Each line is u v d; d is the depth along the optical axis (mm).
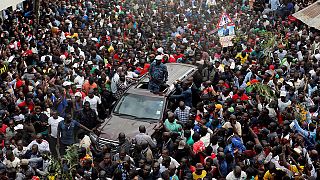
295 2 32250
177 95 19000
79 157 14984
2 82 19047
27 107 17734
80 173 14242
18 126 16516
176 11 31594
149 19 29594
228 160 14359
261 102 18281
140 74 21688
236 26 28016
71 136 16969
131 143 16141
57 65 21578
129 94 18719
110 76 21156
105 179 13883
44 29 26484
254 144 15602
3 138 15734
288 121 16609
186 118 17641
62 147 17031
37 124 17250
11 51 22672
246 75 20406
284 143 15344
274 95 18641
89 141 16281
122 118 18000
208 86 19359
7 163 14703
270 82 19891
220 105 17797
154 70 18812
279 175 13953
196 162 15180
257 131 16781
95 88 19641
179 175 14133
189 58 23203
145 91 18828
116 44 24484
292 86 19188
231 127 16234
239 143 15297
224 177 14148
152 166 14398
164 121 17781
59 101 18484
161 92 18734
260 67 21297
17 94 18828
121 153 14648
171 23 29047
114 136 16906
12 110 17625
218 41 24547
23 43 23484
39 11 28125
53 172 14328
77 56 22375
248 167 14172
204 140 15523
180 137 15695
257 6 32469
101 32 25922
